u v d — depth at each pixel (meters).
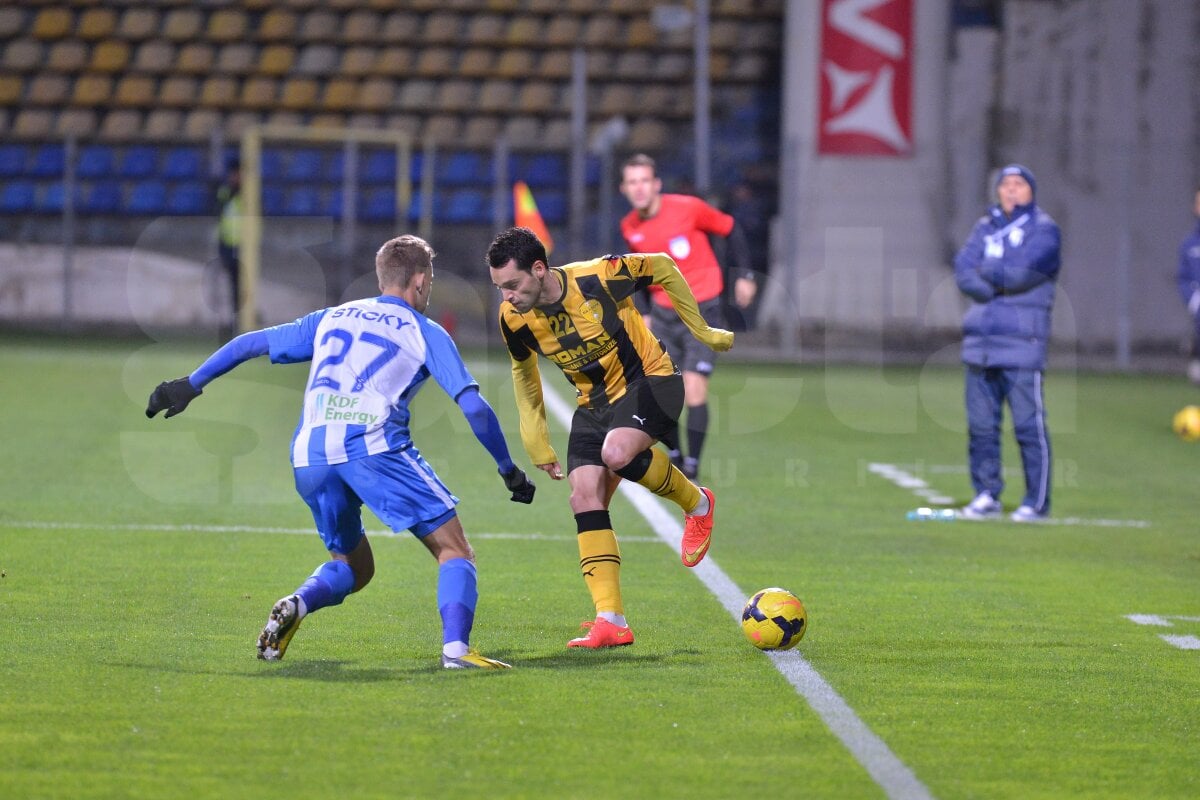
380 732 15.80
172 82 95.88
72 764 14.56
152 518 30.30
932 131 85.25
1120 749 16.00
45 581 23.70
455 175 91.25
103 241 87.88
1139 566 28.20
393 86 95.75
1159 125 87.81
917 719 16.95
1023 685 18.73
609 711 16.84
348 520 18.66
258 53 96.62
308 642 20.05
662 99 94.25
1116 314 87.44
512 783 14.27
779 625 19.95
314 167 91.56
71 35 97.00
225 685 17.61
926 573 26.92
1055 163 87.75
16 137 88.12
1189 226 87.88
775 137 92.50
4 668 18.16
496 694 17.45
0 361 66.00
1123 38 87.56
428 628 21.06
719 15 96.06
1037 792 14.47
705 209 37.00
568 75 95.62
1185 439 50.91
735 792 14.18
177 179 90.88
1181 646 21.31
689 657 19.73
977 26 88.62
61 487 33.69
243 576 24.69
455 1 97.81
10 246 87.94
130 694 17.11
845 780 14.62
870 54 84.88
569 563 26.78
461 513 32.25
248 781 14.17
